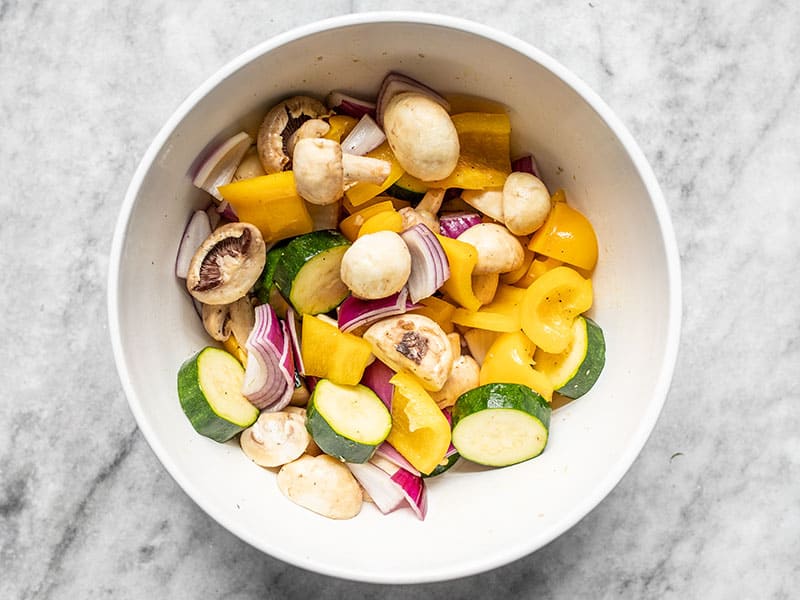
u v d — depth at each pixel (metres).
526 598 0.44
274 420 0.38
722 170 0.44
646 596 0.44
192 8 0.43
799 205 0.44
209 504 0.35
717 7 0.44
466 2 0.43
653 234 0.36
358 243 0.36
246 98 0.36
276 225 0.38
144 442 0.43
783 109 0.44
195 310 0.39
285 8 0.43
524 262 0.40
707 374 0.44
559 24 0.43
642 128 0.44
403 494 0.38
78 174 0.43
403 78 0.38
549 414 0.38
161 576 0.43
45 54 0.43
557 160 0.39
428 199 0.39
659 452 0.44
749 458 0.44
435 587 0.43
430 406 0.37
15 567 0.43
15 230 0.43
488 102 0.38
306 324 0.38
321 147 0.36
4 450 0.43
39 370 0.43
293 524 0.37
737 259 0.44
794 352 0.44
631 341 0.37
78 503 0.43
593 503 0.35
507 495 0.38
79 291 0.43
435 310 0.39
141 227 0.36
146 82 0.43
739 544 0.44
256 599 0.43
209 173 0.37
